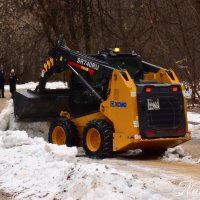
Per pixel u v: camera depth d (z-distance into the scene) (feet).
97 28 110.11
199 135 62.95
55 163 38.93
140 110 45.14
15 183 35.60
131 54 50.88
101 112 47.65
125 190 31.27
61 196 31.30
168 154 48.70
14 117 58.80
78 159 46.09
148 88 45.47
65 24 104.06
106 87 48.37
